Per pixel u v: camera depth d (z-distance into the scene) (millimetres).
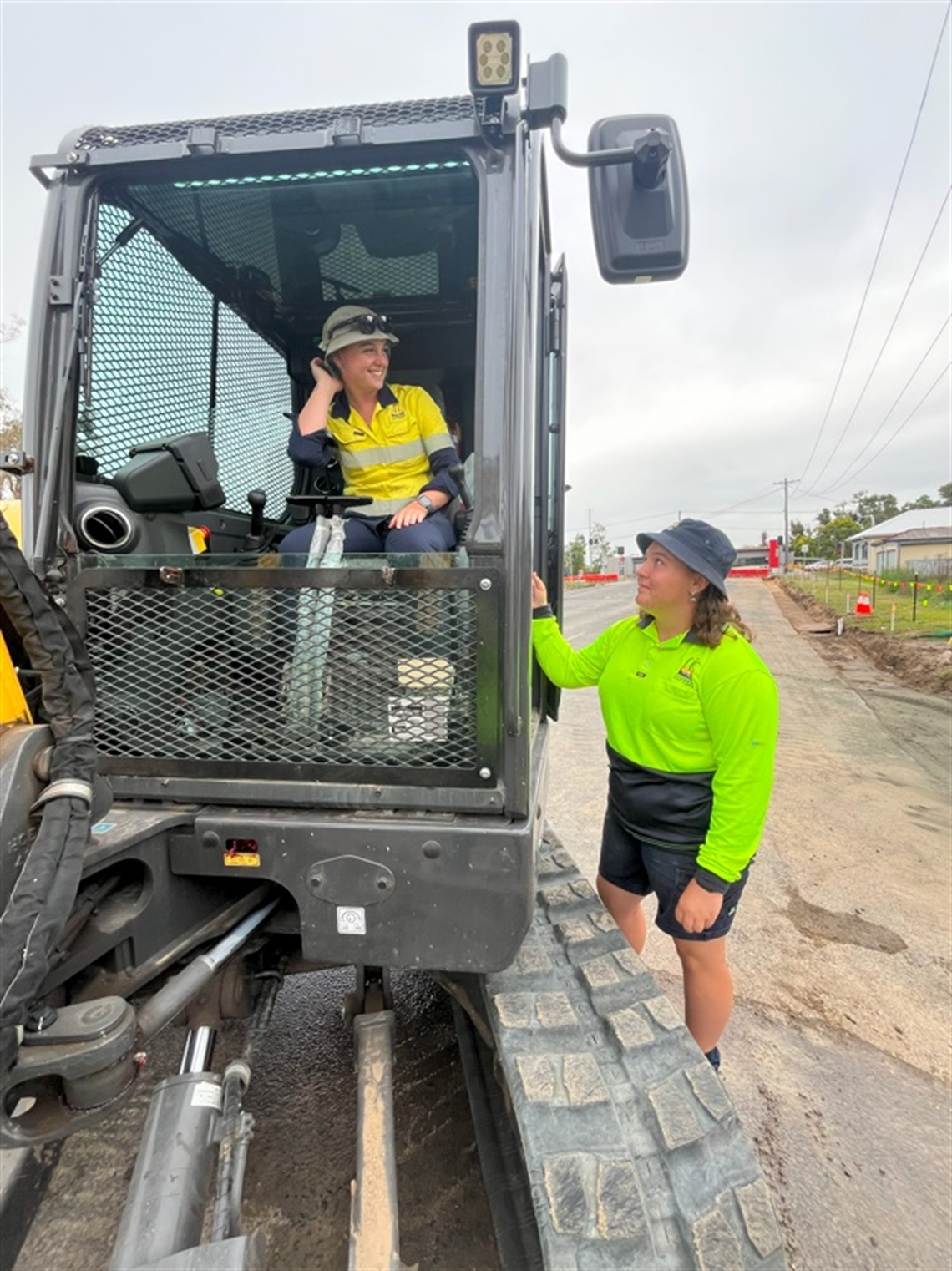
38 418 1725
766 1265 1284
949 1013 3016
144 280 2178
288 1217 2035
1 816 1144
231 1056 2062
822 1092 2547
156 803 1751
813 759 6898
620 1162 1383
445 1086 2500
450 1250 1934
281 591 1688
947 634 14422
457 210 2381
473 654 1633
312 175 1795
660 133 1594
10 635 1332
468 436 3340
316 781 1699
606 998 1785
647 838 2443
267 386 3166
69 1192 2084
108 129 1764
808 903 3963
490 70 1496
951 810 5535
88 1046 1223
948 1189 2160
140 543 1879
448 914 1607
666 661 2291
